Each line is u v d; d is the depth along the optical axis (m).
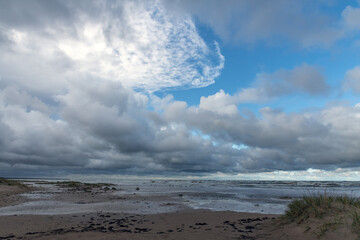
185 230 9.49
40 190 33.38
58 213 13.85
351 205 8.98
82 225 10.30
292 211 9.85
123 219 12.16
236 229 9.78
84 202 19.95
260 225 10.56
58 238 7.28
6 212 14.09
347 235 7.17
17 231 8.94
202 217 12.91
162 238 7.83
